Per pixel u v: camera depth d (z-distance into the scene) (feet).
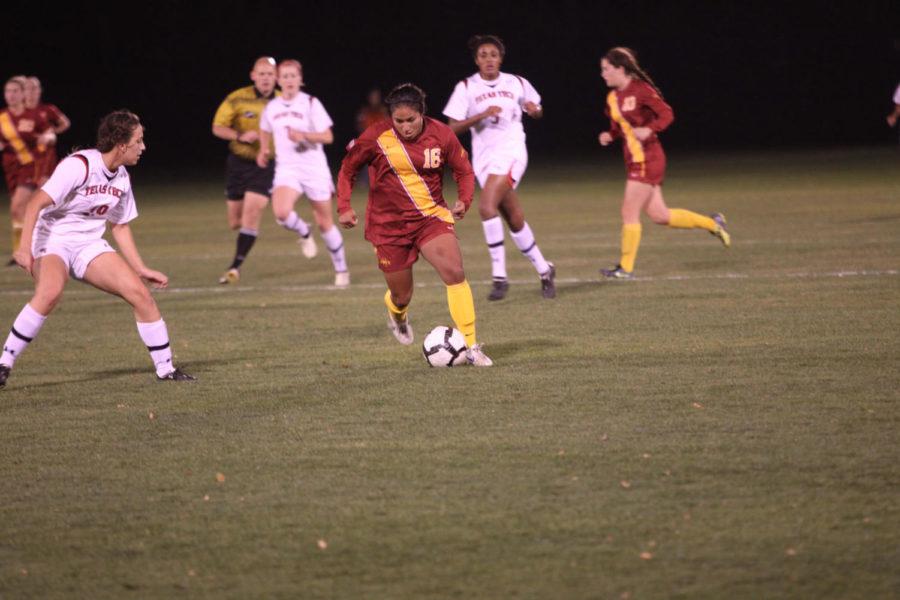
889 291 112.78
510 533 51.24
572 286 125.49
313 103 135.95
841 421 67.00
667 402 72.79
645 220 196.75
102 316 115.96
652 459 60.95
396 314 90.17
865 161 311.27
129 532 52.90
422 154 81.82
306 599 45.34
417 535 51.37
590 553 48.75
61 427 71.67
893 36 484.33
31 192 166.91
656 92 125.39
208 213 235.40
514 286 127.85
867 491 55.06
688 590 45.01
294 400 76.89
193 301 124.67
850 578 45.70
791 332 94.32
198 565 48.93
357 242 183.32
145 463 63.41
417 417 71.26
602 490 56.39
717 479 57.36
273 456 63.93
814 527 50.78
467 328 85.97
